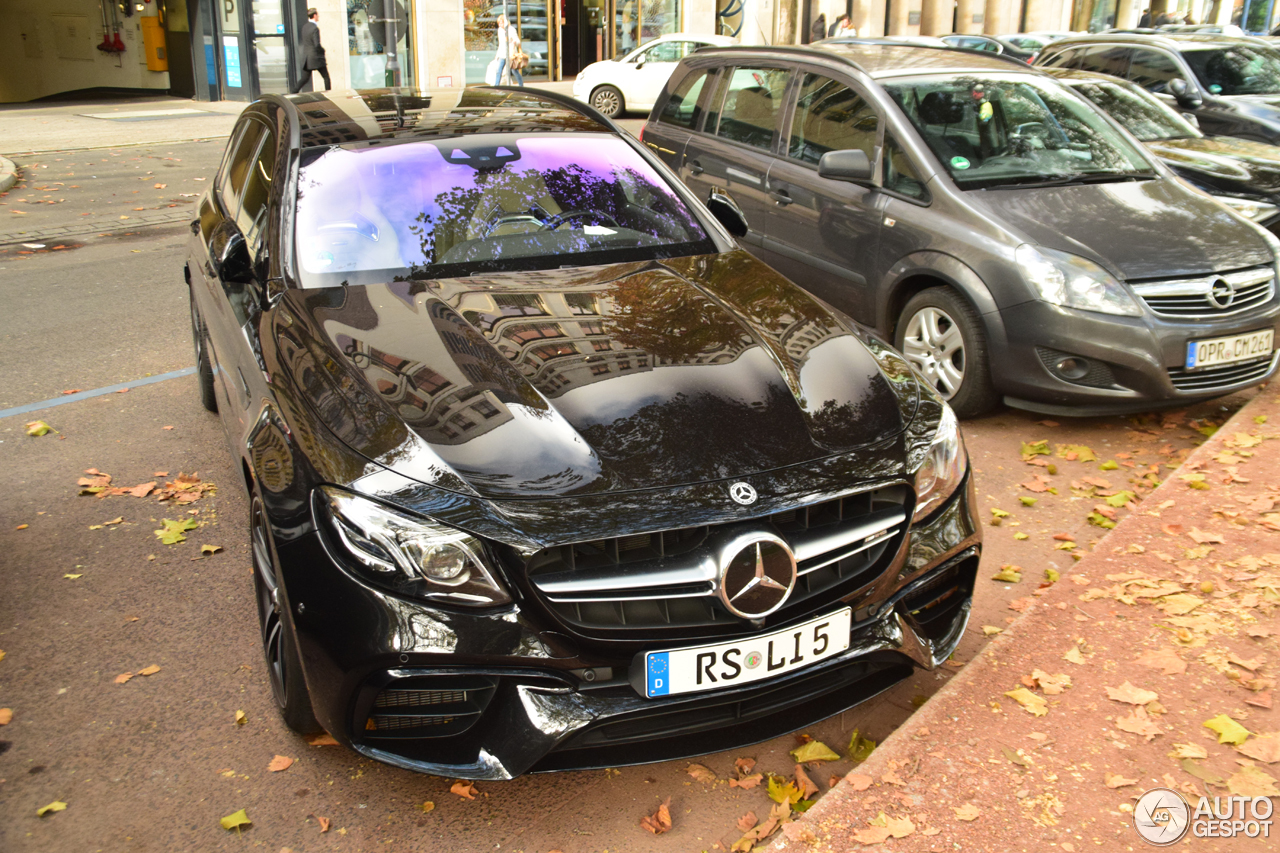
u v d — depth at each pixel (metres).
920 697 3.00
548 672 2.28
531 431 2.43
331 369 2.68
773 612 2.35
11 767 2.66
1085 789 2.46
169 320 6.63
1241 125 8.76
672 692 2.34
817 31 25.03
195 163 12.88
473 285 3.14
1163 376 4.56
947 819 2.37
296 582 2.35
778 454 2.46
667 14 24.91
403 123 3.91
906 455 2.59
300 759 2.70
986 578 3.67
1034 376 4.72
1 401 5.25
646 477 2.35
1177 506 3.95
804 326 3.03
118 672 3.06
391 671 2.25
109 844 2.40
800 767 2.67
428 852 2.40
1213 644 3.04
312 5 19.58
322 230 3.34
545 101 4.38
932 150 5.22
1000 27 33.47
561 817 2.52
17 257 8.20
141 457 4.59
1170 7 33.25
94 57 23.44
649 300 3.09
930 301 5.06
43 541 3.85
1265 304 4.77
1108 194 5.15
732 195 6.29
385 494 2.29
